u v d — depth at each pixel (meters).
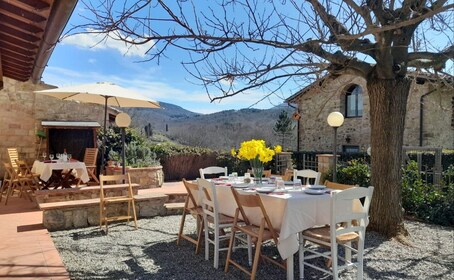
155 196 7.44
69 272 4.23
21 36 3.98
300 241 4.05
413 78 6.35
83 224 6.50
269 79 4.75
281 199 3.94
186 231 6.21
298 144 16.89
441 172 7.64
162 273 4.23
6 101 12.11
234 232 4.40
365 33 3.60
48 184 8.73
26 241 5.10
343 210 3.74
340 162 9.64
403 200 7.16
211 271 4.31
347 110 15.01
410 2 4.76
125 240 5.63
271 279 4.06
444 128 12.46
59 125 12.16
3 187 8.53
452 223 6.38
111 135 13.18
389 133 5.54
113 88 8.14
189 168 14.73
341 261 4.53
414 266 4.39
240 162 14.15
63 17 3.02
